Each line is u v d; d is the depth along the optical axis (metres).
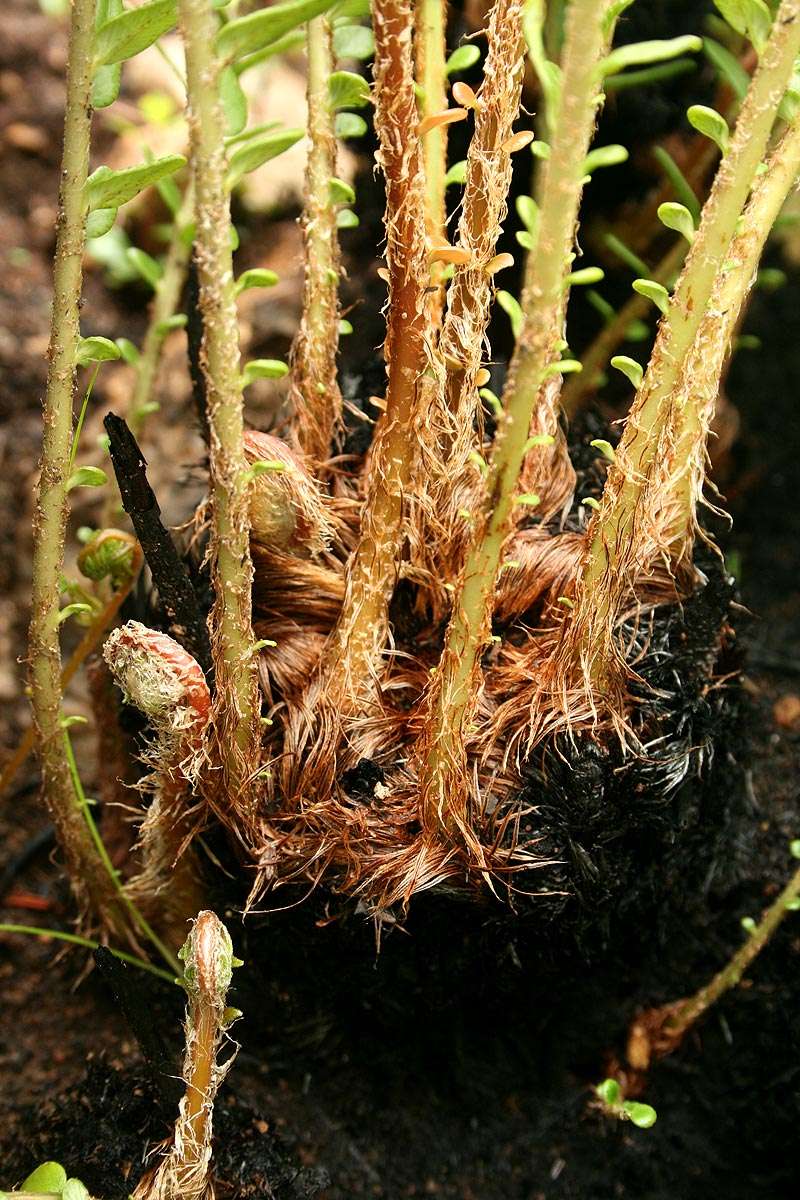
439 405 0.48
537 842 0.48
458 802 0.47
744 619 0.53
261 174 0.85
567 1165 0.57
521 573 0.50
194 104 0.42
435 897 0.49
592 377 0.59
